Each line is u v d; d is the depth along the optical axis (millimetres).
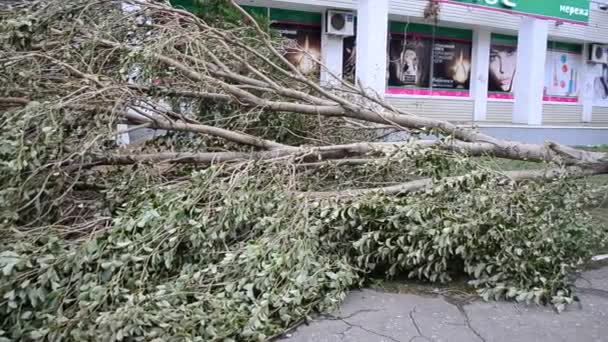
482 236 3555
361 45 10688
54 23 4594
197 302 2771
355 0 12172
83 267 2943
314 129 5523
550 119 17484
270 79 5281
